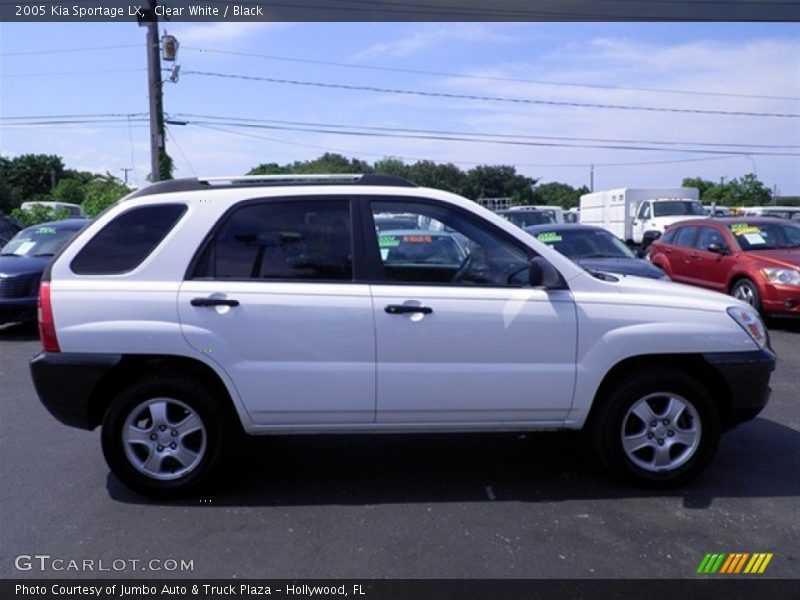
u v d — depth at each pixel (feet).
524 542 13.08
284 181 15.70
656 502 14.78
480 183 239.09
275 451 18.12
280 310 14.44
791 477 16.11
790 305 33.81
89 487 15.87
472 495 15.25
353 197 15.16
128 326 14.34
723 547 12.84
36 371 14.52
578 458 17.42
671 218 76.13
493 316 14.66
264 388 14.52
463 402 14.76
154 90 75.97
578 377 14.85
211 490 15.61
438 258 15.10
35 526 13.93
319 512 14.47
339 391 14.60
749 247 37.52
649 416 15.16
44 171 289.94
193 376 14.88
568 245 35.35
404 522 13.97
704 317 15.11
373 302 14.56
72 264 14.78
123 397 14.62
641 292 15.38
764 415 20.98
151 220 14.96
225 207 14.93
